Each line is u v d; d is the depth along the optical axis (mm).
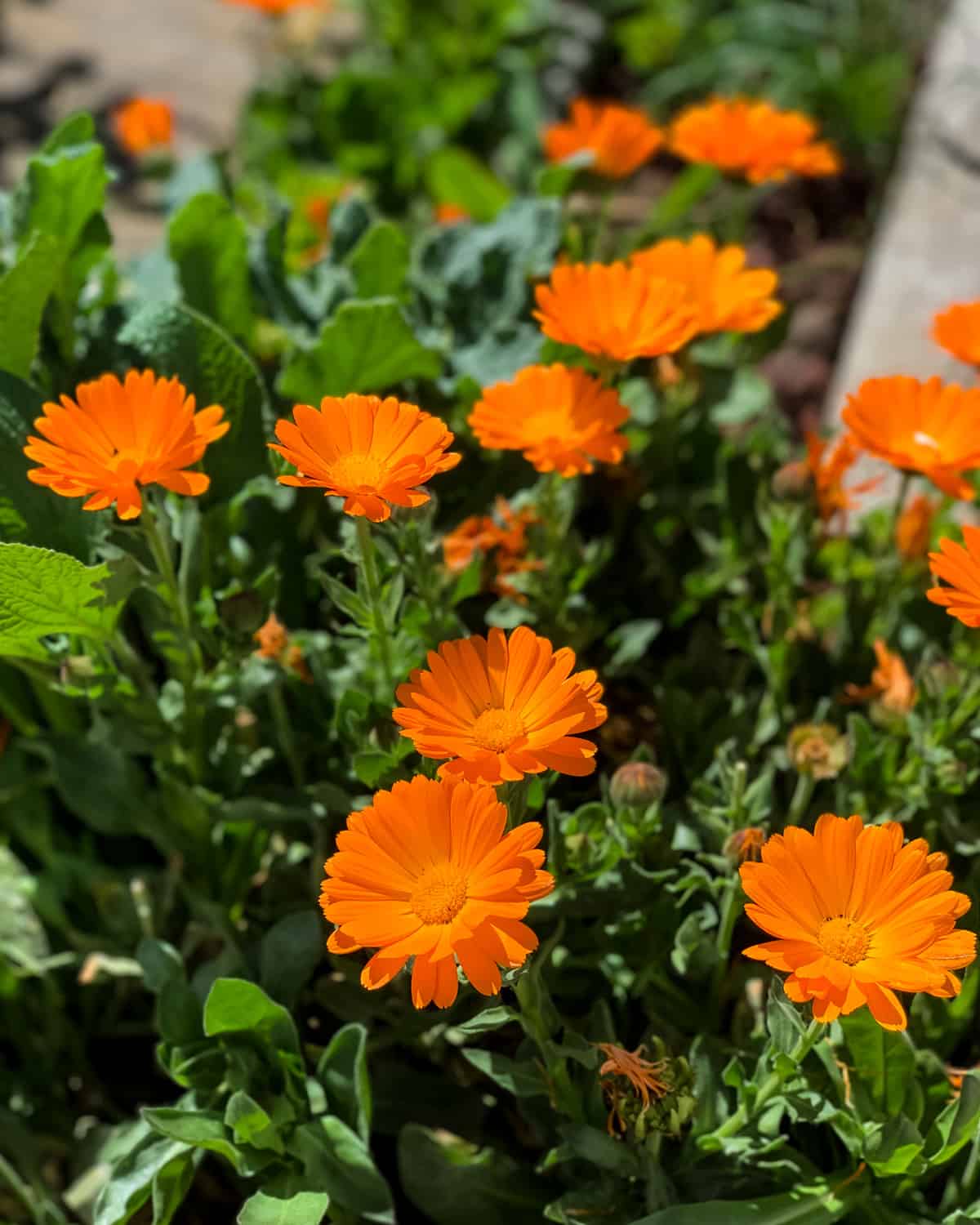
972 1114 530
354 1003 604
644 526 752
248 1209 545
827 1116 538
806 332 1259
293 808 638
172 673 643
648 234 944
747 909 459
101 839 746
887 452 588
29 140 1592
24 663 649
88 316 767
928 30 1598
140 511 554
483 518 701
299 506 717
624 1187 568
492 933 456
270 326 824
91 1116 713
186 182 879
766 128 779
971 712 597
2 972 699
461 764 473
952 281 921
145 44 1805
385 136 1351
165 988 601
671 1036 585
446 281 783
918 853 470
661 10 1792
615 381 711
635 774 556
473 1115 624
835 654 704
